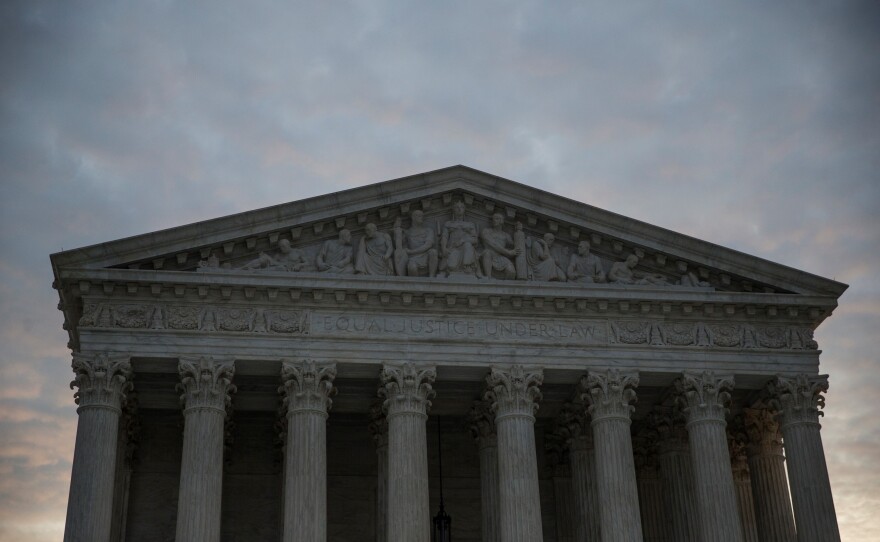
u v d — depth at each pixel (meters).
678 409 59.16
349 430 65.31
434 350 55.44
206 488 51.50
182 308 54.56
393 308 56.00
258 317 54.91
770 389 58.16
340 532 63.25
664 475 61.38
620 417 55.66
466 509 64.81
